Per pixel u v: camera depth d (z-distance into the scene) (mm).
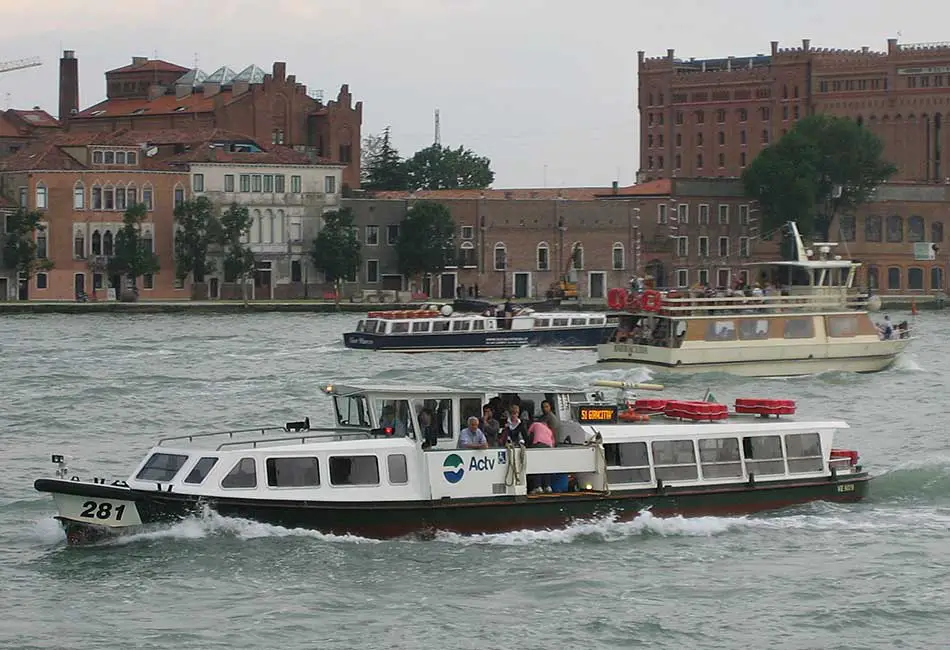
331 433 109750
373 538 106625
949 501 121750
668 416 116750
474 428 108125
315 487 106000
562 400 112250
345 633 93062
